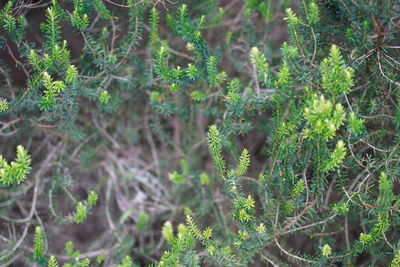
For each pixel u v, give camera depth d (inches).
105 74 66.6
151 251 69.9
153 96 67.2
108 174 74.4
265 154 69.4
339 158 60.7
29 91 63.4
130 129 72.8
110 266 68.1
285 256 67.0
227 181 62.9
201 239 63.0
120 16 67.9
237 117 65.5
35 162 71.4
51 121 67.5
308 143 62.1
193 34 63.7
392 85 64.0
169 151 74.0
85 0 63.4
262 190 64.5
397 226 64.5
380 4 62.3
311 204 62.5
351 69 60.9
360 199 62.1
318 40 63.3
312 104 60.9
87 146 71.3
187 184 70.0
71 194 68.8
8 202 68.7
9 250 66.4
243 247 63.1
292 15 62.2
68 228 73.4
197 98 66.0
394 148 62.7
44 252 65.7
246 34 68.6
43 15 68.5
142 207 72.8
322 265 63.6
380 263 65.7
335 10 63.6
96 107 70.8
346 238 65.3
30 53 62.9
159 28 68.9
